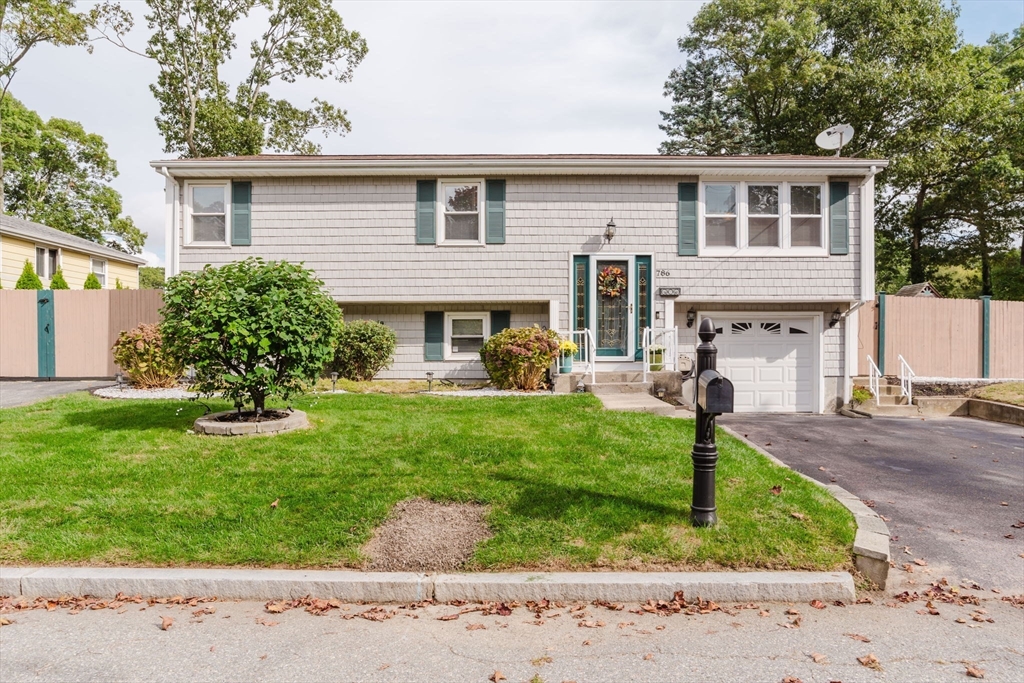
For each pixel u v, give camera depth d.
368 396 10.00
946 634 3.52
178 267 12.52
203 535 4.45
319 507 4.87
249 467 5.70
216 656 3.22
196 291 6.75
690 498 5.03
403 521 4.71
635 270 12.69
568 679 3.00
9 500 4.94
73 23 20.12
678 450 6.38
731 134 26.77
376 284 12.62
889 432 9.72
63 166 34.09
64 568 4.12
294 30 24.41
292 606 3.86
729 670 3.09
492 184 12.66
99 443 6.36
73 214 34.28
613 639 3.43
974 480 6.74
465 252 12.64
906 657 3.25
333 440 6.57
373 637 3.45
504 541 4.38
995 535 5.14
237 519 4.68
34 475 5.44
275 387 6.75
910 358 14.28
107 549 4.28
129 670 3.07
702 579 3.96
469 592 3.93
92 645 3.34
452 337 13.20
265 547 4.31
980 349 14.41
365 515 4.74
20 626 3.57
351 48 24.97
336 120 26.19
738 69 27.47
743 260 12.75
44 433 6.78
